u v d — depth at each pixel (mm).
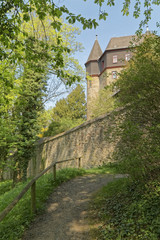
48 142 21047
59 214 5039
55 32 15195
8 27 4750
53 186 7258
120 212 4371
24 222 4660
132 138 3521
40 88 15016
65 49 4938
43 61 10430
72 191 6758
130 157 3553
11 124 11750
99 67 33812
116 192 5633
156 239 3059
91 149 13391
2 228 4367
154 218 3553
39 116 17141
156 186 3922
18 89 9375
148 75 3514
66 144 17219
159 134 3324
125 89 3938
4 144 11203
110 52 29594
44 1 4129
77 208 5277
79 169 10102
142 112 3805
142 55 4066
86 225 4328
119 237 3445
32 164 23906
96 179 8094
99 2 4391
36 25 14578
